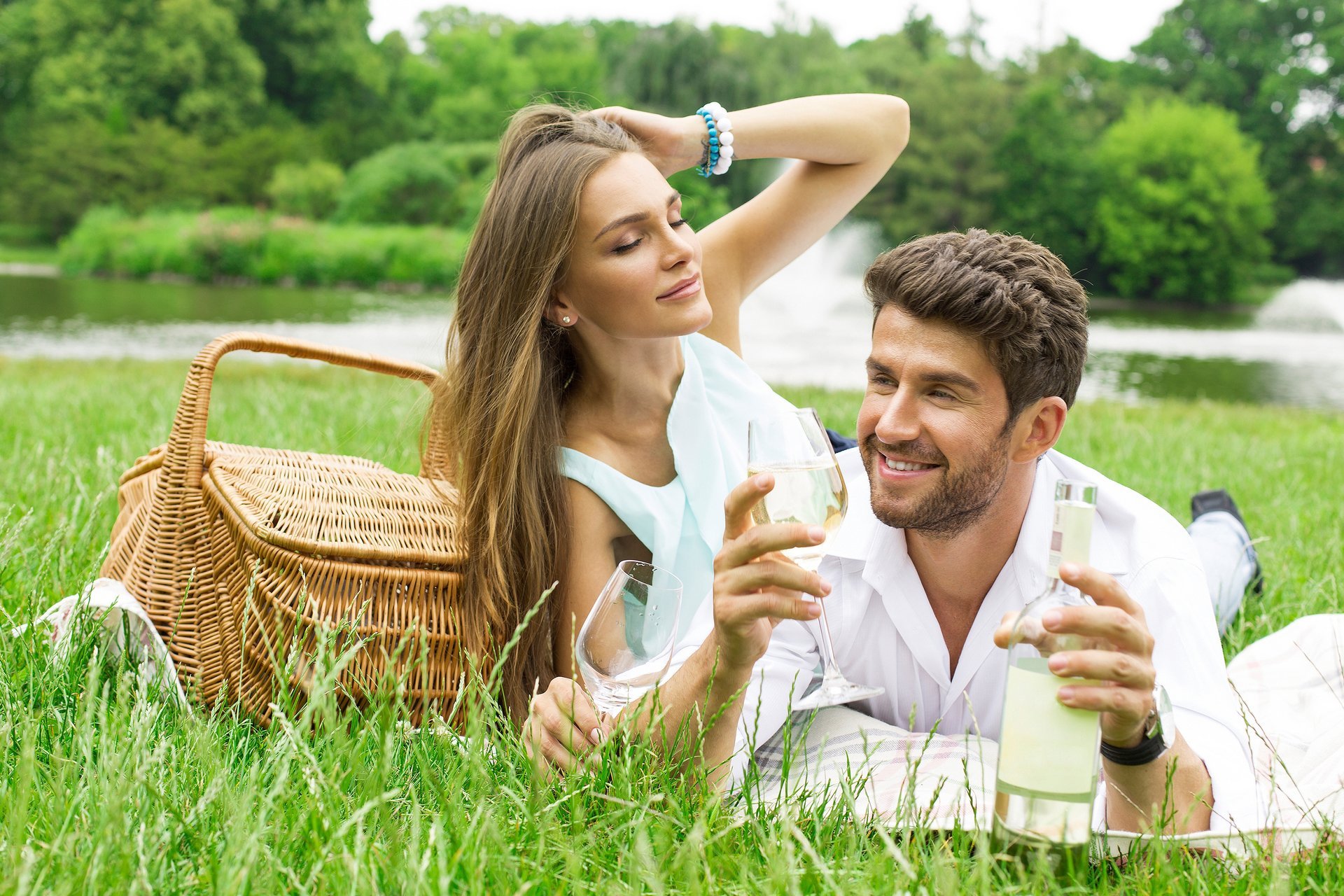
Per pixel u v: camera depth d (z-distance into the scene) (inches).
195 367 90.4
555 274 90.5
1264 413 385.4
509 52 2711.6
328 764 60.4
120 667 80.1
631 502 92.2
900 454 64.9
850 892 50.1
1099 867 57.6
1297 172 2220.7
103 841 51.3
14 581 96.4
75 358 604.4
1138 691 50.7
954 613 74.9
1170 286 2009.1
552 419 91.2
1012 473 68.8
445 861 50.4
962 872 54.0
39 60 2313.0
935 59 2447.1
